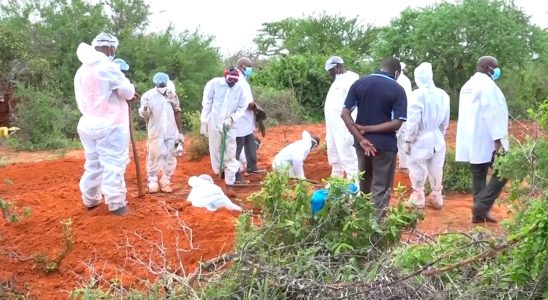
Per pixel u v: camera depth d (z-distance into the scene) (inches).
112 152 292.7
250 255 204.8
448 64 852.6
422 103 344.8
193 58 917.8
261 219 234.1
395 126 288.2
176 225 275.7
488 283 192.7
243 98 392.8
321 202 225.5
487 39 829.8
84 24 852.6
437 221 337.1
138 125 746.2
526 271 183.8
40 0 862.5
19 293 229.5
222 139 387.5
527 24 852.6
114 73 291.4
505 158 242.7
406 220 227.9
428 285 189.9
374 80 292.0
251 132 422.0
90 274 233.5
